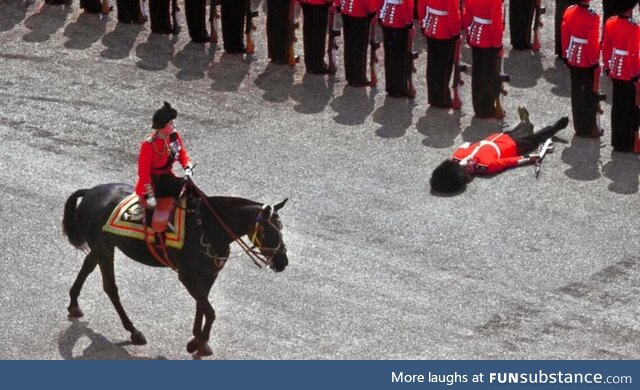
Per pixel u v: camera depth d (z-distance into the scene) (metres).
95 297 42.31
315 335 40.03
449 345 39.34
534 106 55.97
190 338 40.00
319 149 52.34
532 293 42.12
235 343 39.59
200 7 61.38
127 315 41.09
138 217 38.38
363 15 56.16
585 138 53.00
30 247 45.25
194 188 37.88
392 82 56.53
